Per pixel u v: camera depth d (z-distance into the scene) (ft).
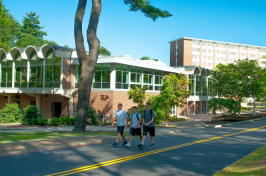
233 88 110.22
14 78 110.22
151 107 79.77
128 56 119.65
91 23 54.34
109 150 33.58
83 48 55.72
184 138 49.24
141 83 108.88
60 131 59.52
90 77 54.75
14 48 106.42
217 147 38.40
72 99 99.14
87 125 80.84
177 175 22.66
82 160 27.40
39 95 107.65
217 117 119.96
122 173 22.80
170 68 123.85
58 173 22.21
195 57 300.81
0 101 123.13
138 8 65.92
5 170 22.94
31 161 26.53
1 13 103.81
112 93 90.58
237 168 23.98
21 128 70.03
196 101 150.00
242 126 82.02
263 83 111.65
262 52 340.59
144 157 29.76
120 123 36.27
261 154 29.66
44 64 100.17
